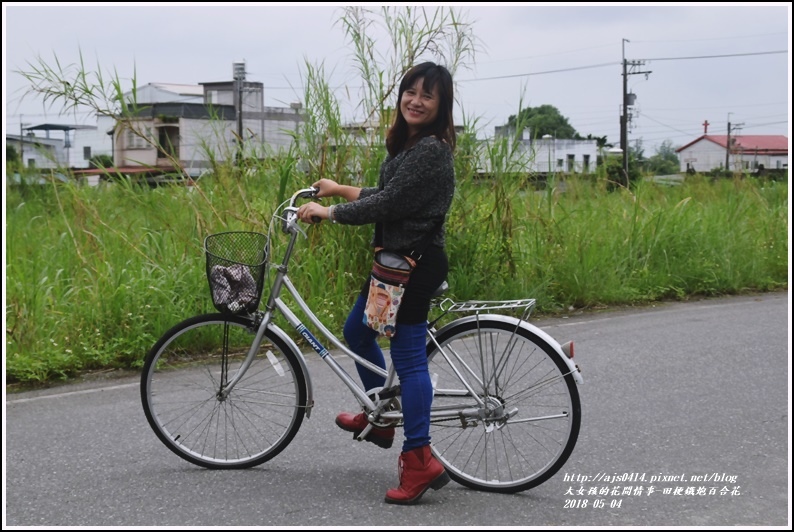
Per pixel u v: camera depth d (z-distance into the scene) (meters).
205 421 4.43
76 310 6.84
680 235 10.26
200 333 4.88
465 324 4.08
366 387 4.22
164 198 8.33
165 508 3.83
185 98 36.00
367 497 3.96
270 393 4.34
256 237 4.20
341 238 7.77
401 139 3.85
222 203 8.05
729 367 6.34
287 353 4.27
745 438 4.77
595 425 5.00
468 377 4.07
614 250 9.77
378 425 4.12
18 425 5.04
